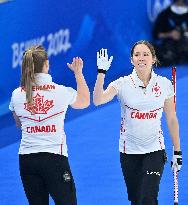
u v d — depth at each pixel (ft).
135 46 56.75
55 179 51.11
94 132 100.63
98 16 129.80
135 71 56.85
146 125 56.85
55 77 120.06
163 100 56.85
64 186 51.19
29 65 51.34
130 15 139.74
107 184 78.02
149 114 56.65
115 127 102.99
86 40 127.24
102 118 107.86
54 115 51.34
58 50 120.47
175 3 146.61
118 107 113.70
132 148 57.47
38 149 51.11
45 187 52.03
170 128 58.80
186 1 153.07
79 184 78.18
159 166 56.75
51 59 118.73
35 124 51.21
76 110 112.47
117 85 56.95
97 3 129.29
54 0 118.32
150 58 56.34
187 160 85.35
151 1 146.72
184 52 146.51
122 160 58.18
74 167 84.48
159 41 147.02
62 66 121.90
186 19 146.72
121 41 137.08
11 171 84.17
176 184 60.44
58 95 51.49
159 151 57.26
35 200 51.93
